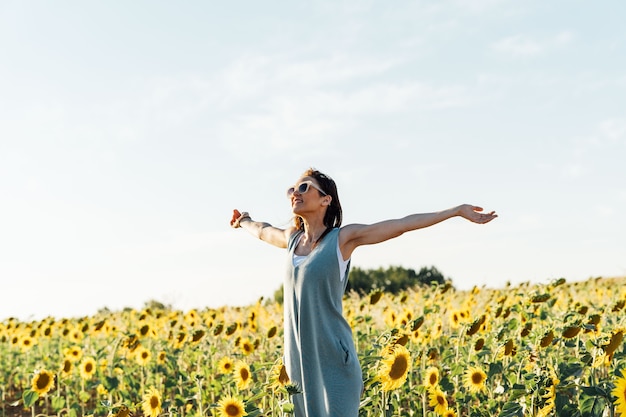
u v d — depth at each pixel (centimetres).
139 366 958
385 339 576
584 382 576
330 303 435
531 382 523
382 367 484
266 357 904
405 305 1059
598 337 637
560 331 661
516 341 714
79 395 880
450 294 1164
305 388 438
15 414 940
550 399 507
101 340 1283
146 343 1085
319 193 450
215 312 1137
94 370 848
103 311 1711
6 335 1246
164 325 1201
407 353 486
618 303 744
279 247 490
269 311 1279
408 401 671
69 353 945
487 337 777
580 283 1327
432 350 724
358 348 849
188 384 847
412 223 424
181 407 696
